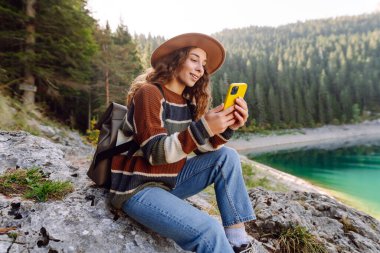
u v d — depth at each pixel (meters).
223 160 1.64
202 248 1.30
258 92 67.56
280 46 142.75
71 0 11.64
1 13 9.98
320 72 88.25
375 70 89.88
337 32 171.62
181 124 1.63
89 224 1.58
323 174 21.50
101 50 20.27
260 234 2.60
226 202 1.60
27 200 1.70
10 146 2.75
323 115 73.88
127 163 1.45
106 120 1.60
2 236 1.38
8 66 10.10
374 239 2.80
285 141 59.81
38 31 11.08
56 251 1.35
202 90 1.86
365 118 76.75
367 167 24.64
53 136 6.76
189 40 1.66
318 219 2.94
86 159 3.64
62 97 14.33
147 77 1.68
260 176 11.23
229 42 186.38
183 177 1.72
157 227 1.38
